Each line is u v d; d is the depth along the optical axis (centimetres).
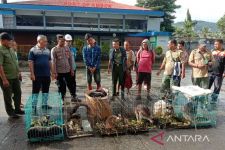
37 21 2880
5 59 589
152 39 2411
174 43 730
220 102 801
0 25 2725
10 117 626
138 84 795
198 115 590
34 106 563
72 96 743
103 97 584
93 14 3009
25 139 505
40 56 628
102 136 518
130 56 812
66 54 705
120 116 571
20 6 2691
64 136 515
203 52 704
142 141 501
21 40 2367
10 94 608
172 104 626
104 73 1538
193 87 631
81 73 1540
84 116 613
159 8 4150
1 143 487
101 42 2484
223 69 729
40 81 640
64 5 3031
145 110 583
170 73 733
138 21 3148
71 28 2950
